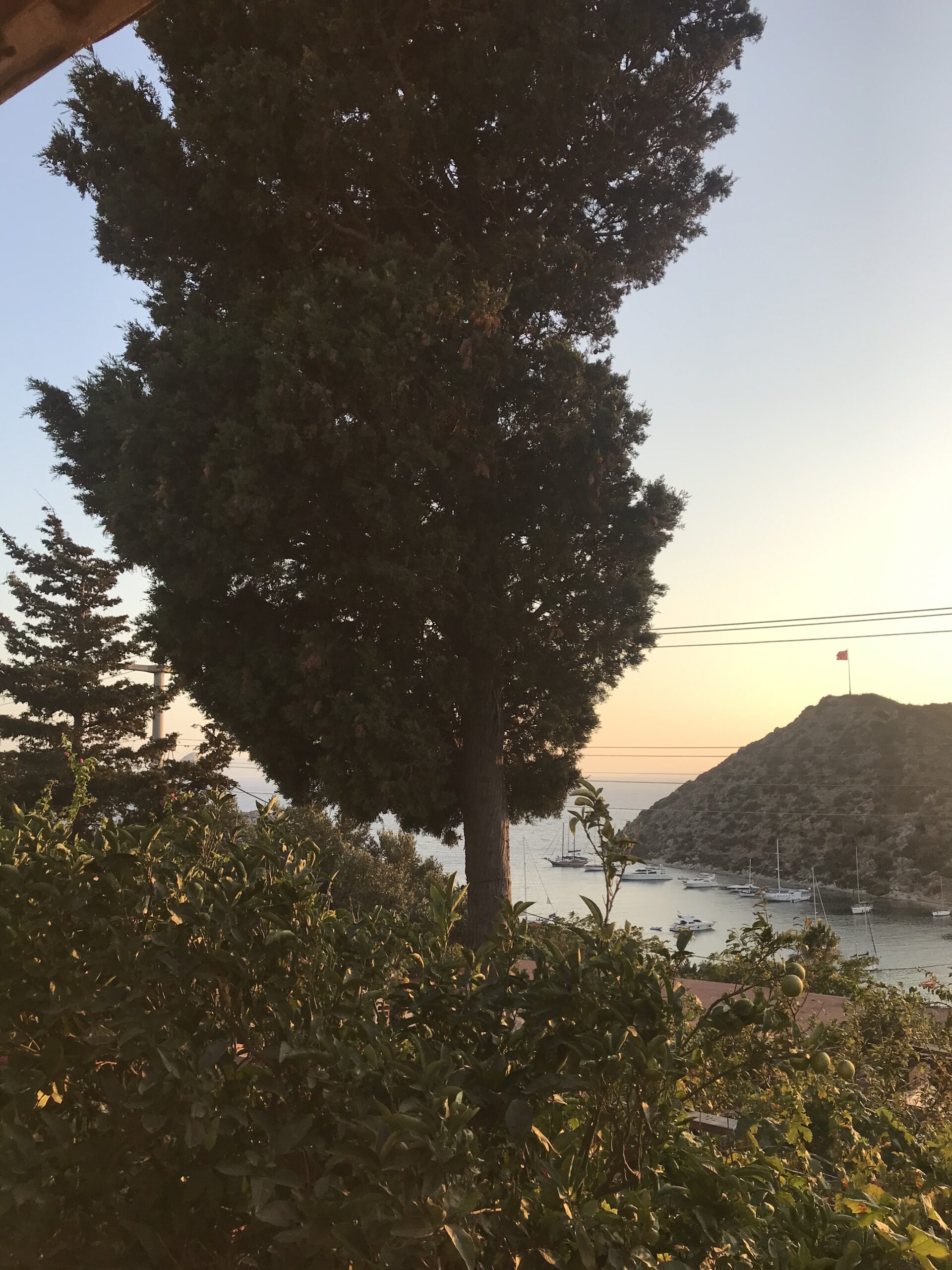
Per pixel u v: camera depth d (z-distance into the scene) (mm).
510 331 10867
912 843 78188
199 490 9914
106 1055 1479
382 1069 1322
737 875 86688
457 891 1915
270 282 11680
